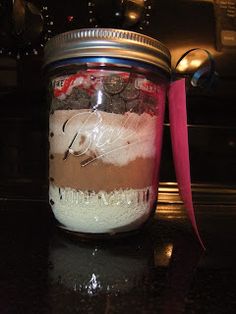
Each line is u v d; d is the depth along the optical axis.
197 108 0.28
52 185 0.19
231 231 0.21
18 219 0.22
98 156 0.17
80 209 0.17
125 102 0.17
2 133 0.28
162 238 0.19
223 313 0.11
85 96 0.17
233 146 0.30
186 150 0.17
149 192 0.19
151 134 0.18
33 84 0.25
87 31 0.16
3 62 0.25
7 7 0.22
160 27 0.25
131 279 0.14
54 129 0.18
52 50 0.17
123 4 0.21
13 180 0.28
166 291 0.13
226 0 0.25
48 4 0.24
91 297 0.12
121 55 0.16
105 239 0.17
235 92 0.26
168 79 0.19
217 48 0.25
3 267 0.15
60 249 0.17
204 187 0.28
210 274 0.15
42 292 0.12
